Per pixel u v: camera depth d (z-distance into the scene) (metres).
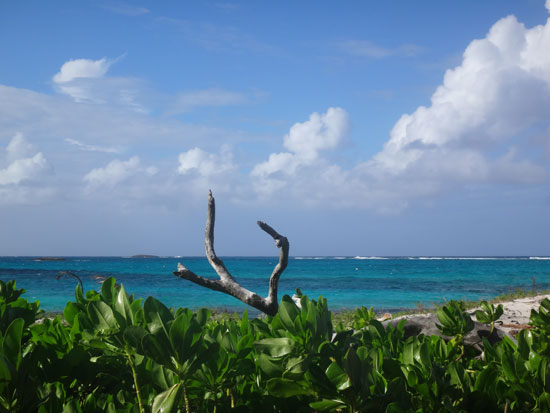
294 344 1.27
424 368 1.32
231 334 1.56
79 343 1.34
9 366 1.12
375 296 31.66
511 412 1.26
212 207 2.62
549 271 70.19
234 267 93.44
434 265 110.69
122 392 1.38
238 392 1.41
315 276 61.75
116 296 1.46
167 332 1.08
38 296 30.73
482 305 2.71
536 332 2.13
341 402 1.10
